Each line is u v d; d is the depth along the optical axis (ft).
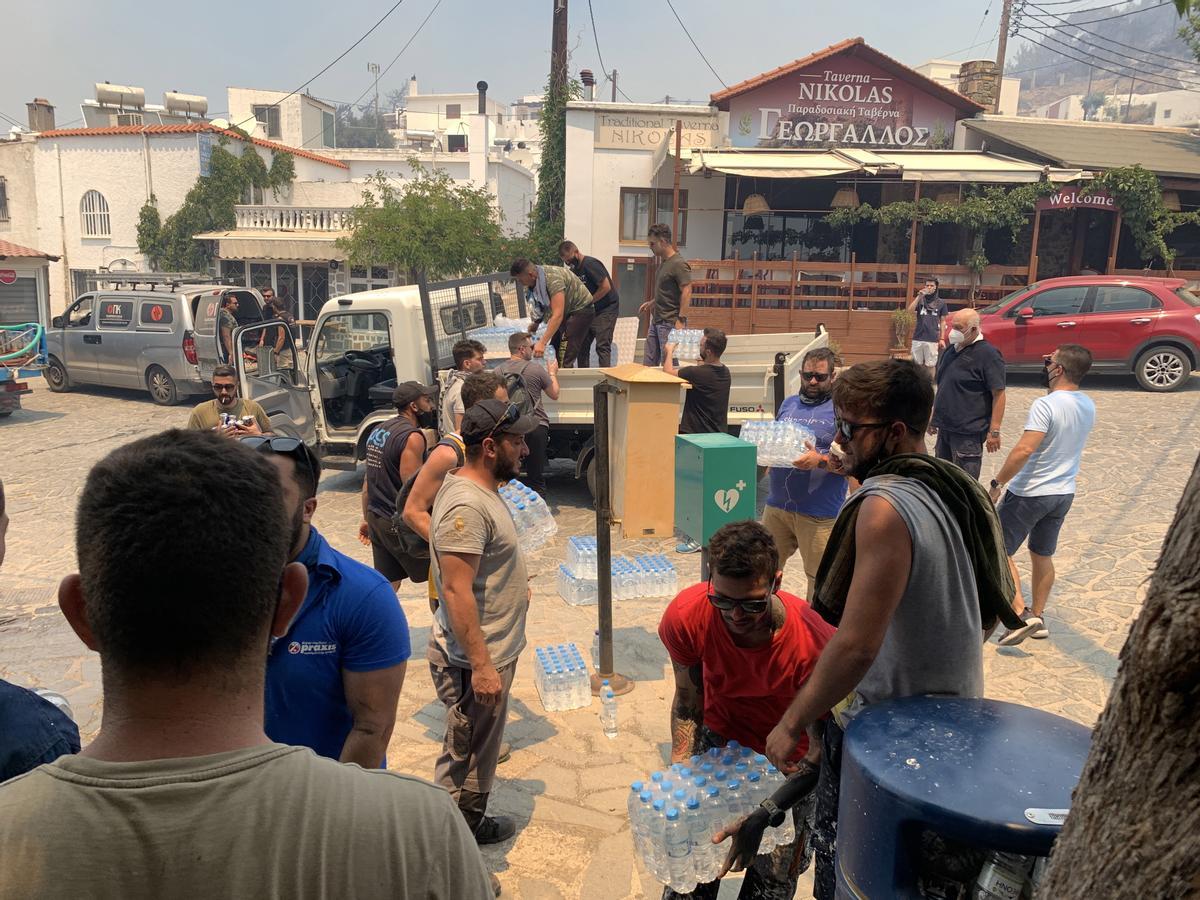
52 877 3.05
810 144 65.57
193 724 3.41
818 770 7.83
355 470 34.94
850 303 59.41
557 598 22.13
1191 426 39.11
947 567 6.68
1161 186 60.80
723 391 23.54
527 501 15.40
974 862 5.47
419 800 3.61
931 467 6.99
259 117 135.33
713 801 8.52
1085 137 66.33
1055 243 65.67
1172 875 3.20
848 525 7.12
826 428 16.93
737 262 60.03
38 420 47.50
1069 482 18.04
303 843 3.27
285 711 7.80
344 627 7.75
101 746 3.41
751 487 12.69
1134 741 3.39
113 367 52.95
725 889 11.18
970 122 66.33
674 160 61.41
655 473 14.32
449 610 10.98
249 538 3.54
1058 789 5.27
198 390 51.24
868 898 5.63
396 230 71.20
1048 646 18.66
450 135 143.84
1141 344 47.29
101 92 105.40
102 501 3.44
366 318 31.04
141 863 3.11
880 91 65.21
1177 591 3.25
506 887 11.48
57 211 91.76
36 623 21.06
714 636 8.85
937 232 65.46
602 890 11.44
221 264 88.38
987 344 21.68
